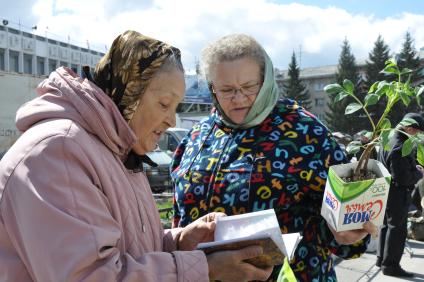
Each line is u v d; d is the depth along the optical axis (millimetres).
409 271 5027
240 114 1799
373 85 1620
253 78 1736
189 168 1936
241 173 1760
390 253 4828
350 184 1384
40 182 1007
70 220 985
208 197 1813
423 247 6004
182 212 1894
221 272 1230
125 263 1077
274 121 1807
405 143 1492
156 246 1353
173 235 1572
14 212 1021
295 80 57594
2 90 12312
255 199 1716
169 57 1264
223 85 1764
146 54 1231
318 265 1731
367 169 1572
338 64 55000
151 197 1432
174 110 1313
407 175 4641
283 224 1711
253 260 1290
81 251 972
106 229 1056
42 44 47031
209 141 1967
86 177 1061
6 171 1052
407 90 1521
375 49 49969
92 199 1053
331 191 1463
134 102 1247
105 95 1201
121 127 1212
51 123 1107
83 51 49938
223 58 1746
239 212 1732
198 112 21734
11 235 1040
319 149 1722
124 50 1247
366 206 1435
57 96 1175
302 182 1696
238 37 1800
